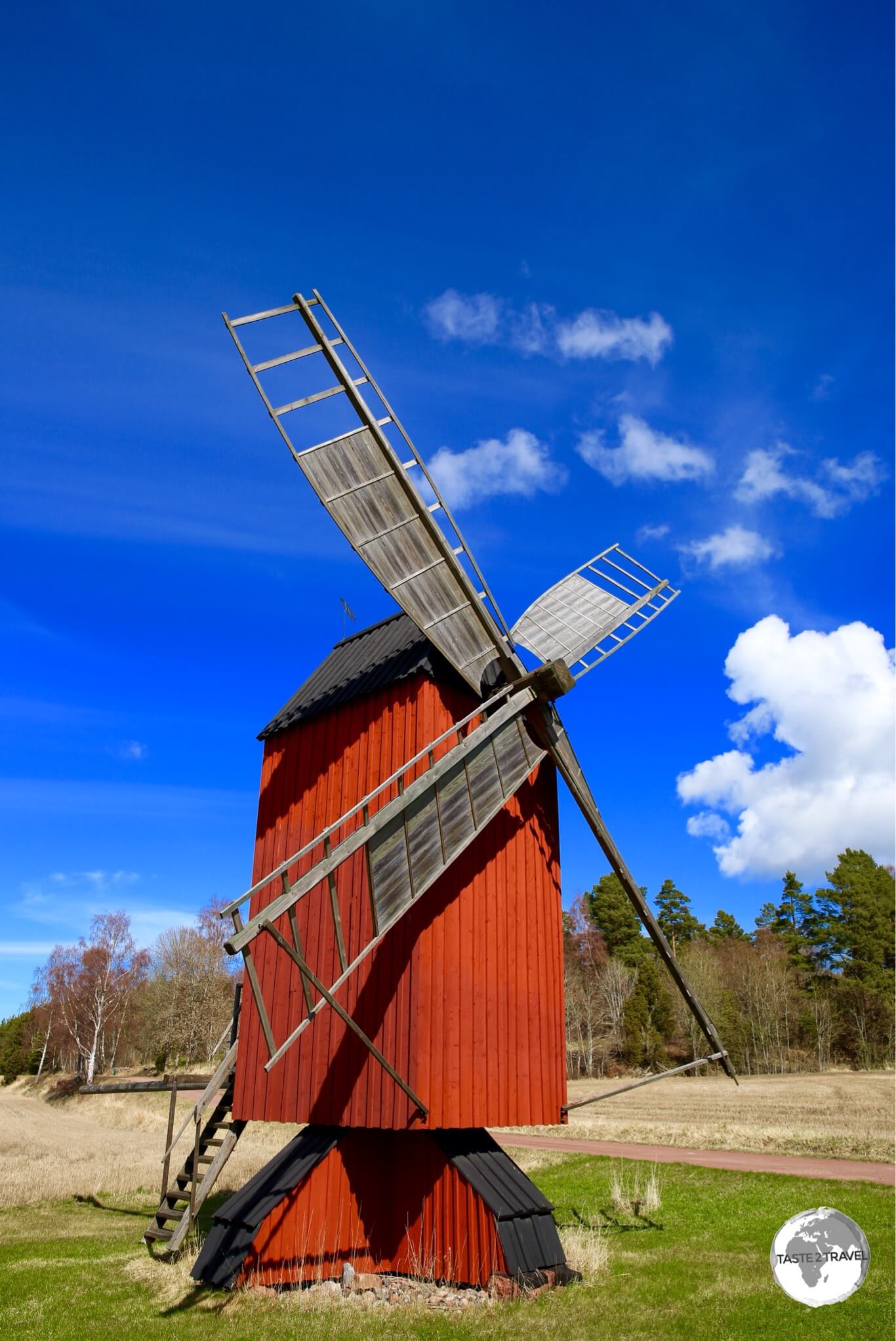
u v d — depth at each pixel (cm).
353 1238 1252
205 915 7531
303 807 1460
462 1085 1194
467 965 1254
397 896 1045
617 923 9144
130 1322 1027
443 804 1162
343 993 1267
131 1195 2000
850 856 9050
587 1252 1312
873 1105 3881
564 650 1554
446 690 1352
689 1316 1019
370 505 1265
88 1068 7088
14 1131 3572
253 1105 1388
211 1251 1215
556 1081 1371
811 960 8325
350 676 1505
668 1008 7444
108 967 7338
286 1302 1099
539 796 1511
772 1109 3928
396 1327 1002
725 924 9831
